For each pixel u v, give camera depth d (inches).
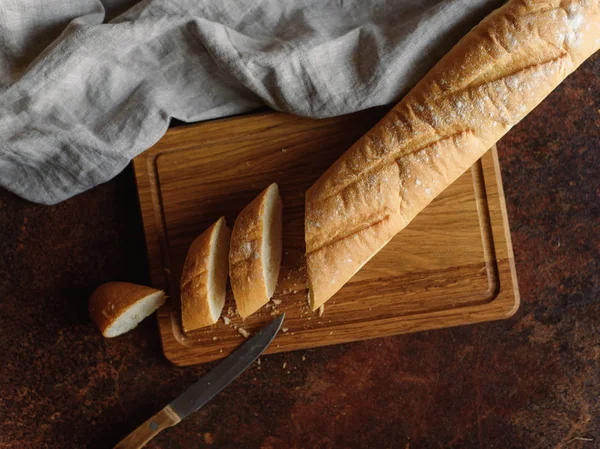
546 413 22.0
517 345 22.0
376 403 22.1
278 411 22.1
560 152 21.9
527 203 22.0
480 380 22.0
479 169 21.0
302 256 21.3
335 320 21.3
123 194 22.1
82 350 22.0
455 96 19.0
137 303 20.5
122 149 20.5
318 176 21.2
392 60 19.8
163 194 21.4
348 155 19.6
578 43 18.9
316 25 20.6
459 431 22.0
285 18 20.9
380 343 22.1
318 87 20.1
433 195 19.5
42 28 20.6
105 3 21.2
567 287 22.0
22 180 21.2
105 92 20.7
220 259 20.8
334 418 22.1
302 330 21.4
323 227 19.3
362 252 19.4
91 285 22.1
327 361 22.1
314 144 21.2
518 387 22.0
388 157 19.3
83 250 22.1
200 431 22.1
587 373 22.0
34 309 22.0
